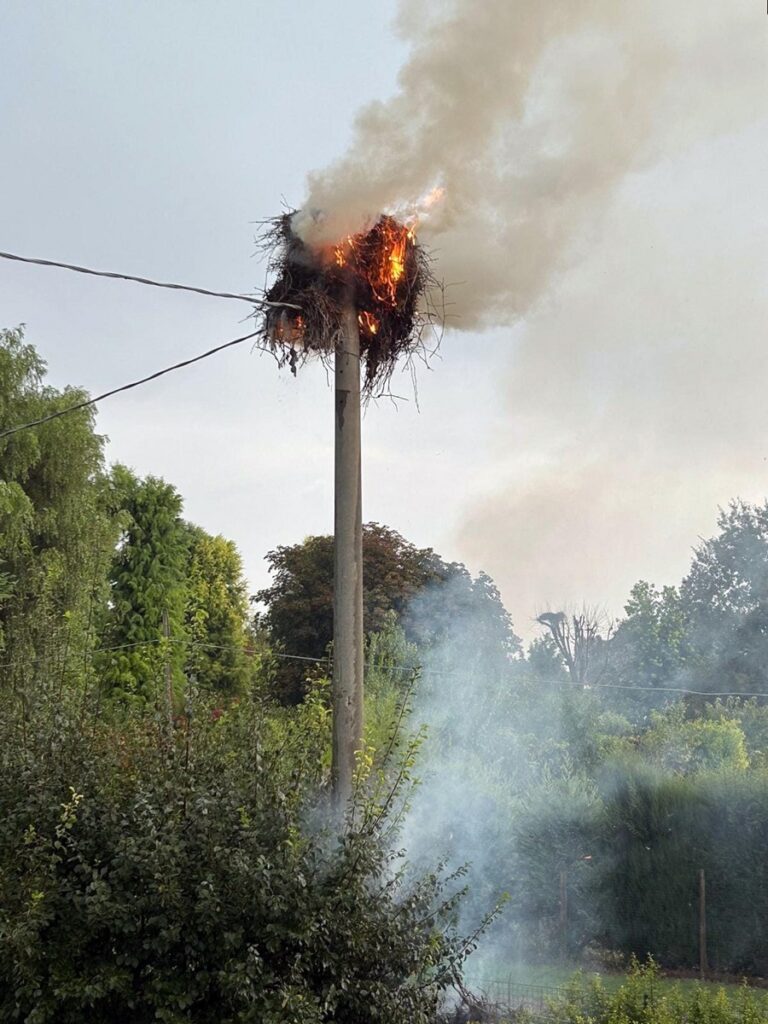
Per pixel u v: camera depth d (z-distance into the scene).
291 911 6.86
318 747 8.66
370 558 36.09
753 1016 9.95
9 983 6.99
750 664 47.22
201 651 10.55
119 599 37.22
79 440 27.03
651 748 24.27
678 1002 10.39
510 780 19.86
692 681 46.91
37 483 26.80
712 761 23.91
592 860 17.31
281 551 37.19
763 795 16.91
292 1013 6.50
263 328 9.58
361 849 7.16
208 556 56.03
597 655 43.81
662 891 16.98
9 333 26.97
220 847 7.00
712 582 49.78
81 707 9.42
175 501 39.25
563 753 22.39
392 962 7.18
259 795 7.53
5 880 7.16
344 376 9.31
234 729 8.66
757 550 49.62
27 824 7.66
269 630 36.34
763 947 16.62
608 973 16.00
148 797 7.33
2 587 19.08
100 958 7.06
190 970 6.85
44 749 8.30
